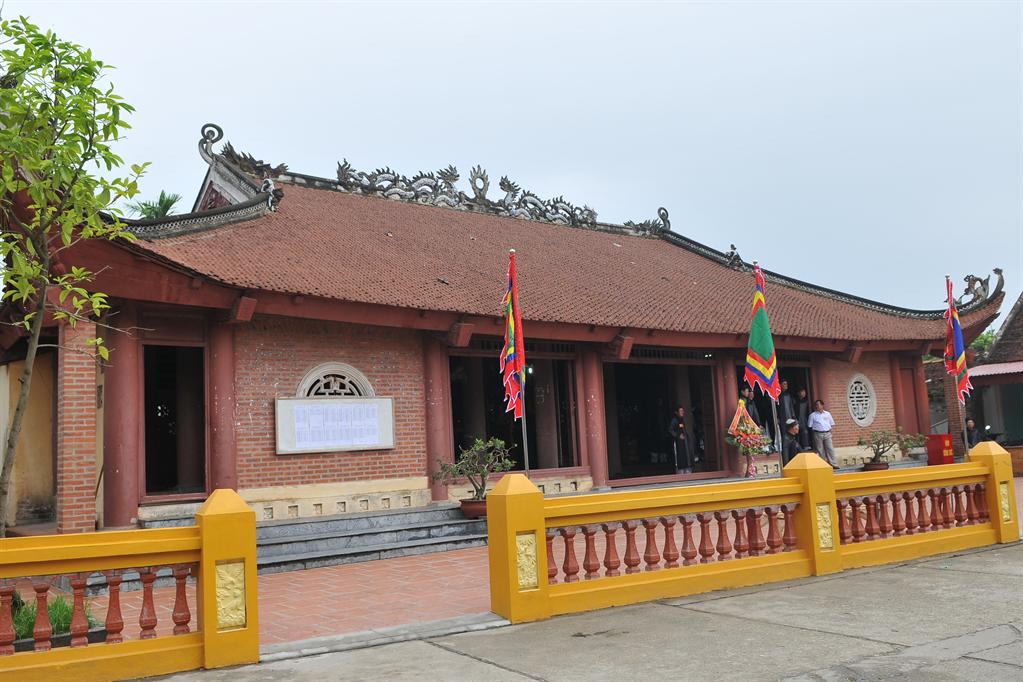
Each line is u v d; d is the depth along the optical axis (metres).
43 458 15.10
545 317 15.32
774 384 12.16
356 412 14.22
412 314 14.15
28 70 6.58
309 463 13.70
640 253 23.86
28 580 11.33
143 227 13.24
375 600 9.06
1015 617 6.95
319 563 11.80
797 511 9.49
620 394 26.61
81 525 10.79
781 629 6.78
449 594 9.23
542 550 7.55
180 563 6.21
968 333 23.50
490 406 20.56
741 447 18.53
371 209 19.58
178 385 15.75
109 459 11.95
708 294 20.73
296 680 5.73
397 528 13.17
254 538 6.41
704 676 5.51
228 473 12.83
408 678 5.70
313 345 14.04
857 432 22.05
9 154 6.54
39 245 7.00
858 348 20.88
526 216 23.41
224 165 18.12
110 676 5.75
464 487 15.32
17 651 6.15
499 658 6.16
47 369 15.30
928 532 10.69
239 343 13.29
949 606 7.45
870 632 6.58
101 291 11.21
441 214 21.12
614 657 6.07
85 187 6.91
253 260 13.46
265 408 13.41
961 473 11.15
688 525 8.64
